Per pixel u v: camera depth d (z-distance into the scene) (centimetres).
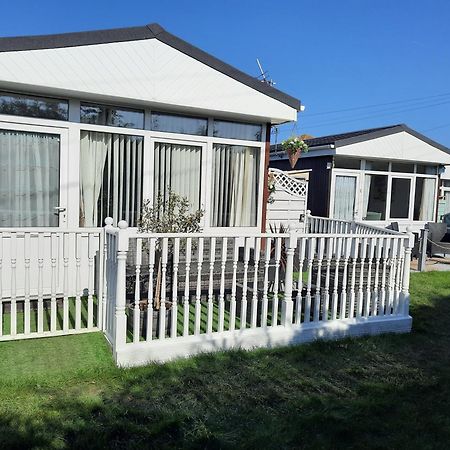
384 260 465
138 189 564
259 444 240
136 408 273
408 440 250
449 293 643
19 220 494
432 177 1266
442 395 312
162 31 523
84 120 522
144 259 471
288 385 322
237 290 494
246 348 387
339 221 677
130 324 396
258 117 620
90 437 237
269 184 809
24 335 368
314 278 555
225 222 639
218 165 629
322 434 254
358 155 1095
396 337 446
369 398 303
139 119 559
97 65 489
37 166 500
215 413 274
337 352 396
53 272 383
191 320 443
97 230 387
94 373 317
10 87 466
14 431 240
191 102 554
